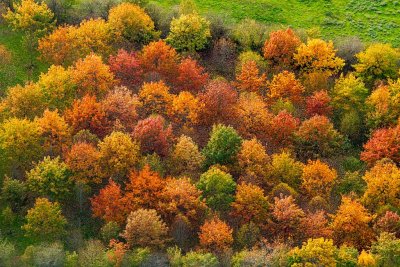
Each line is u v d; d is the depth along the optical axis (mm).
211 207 83125
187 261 72750
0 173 86938
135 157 86875
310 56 109812
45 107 95312
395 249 76875
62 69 98938
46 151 88625
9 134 86125
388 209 85812
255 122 97875
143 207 82062
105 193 80812
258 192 82438
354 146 102375
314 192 88438
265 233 81938
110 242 76438
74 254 73062
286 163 89750
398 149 96000
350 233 82625
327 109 103500
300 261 74062
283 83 104562
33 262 72188
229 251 75375
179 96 97062
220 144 90125
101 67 98562
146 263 73188
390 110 103500
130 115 94438
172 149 91438
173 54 105812
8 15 109500
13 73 102750
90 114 91438
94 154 84438
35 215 77938
